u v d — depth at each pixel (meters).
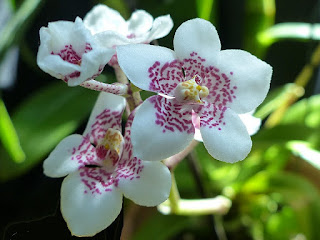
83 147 0.09
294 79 0.20
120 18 0.10
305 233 0.14
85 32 0.07
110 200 0.08
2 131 0.13
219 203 0.13
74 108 0.15
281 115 0.17
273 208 0.17
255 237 0.16
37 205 0.14
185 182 0.16
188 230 0.16
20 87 0.17
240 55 0.08
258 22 0.17
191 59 0.08
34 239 0.08
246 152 0.08
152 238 0.14
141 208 0.15
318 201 0.14
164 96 0.08
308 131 0.15
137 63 0.08
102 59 0.07
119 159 0.08
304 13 0.19
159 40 0.15
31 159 0.14
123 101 0.09
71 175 0.08
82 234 0.08
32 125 0.14
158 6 0.16
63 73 0.07
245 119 0.10
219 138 0.08
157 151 0.07
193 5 0.15
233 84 0.08
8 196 0.15
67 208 0.08
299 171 0.16
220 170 0.16
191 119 0.08
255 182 0.15
